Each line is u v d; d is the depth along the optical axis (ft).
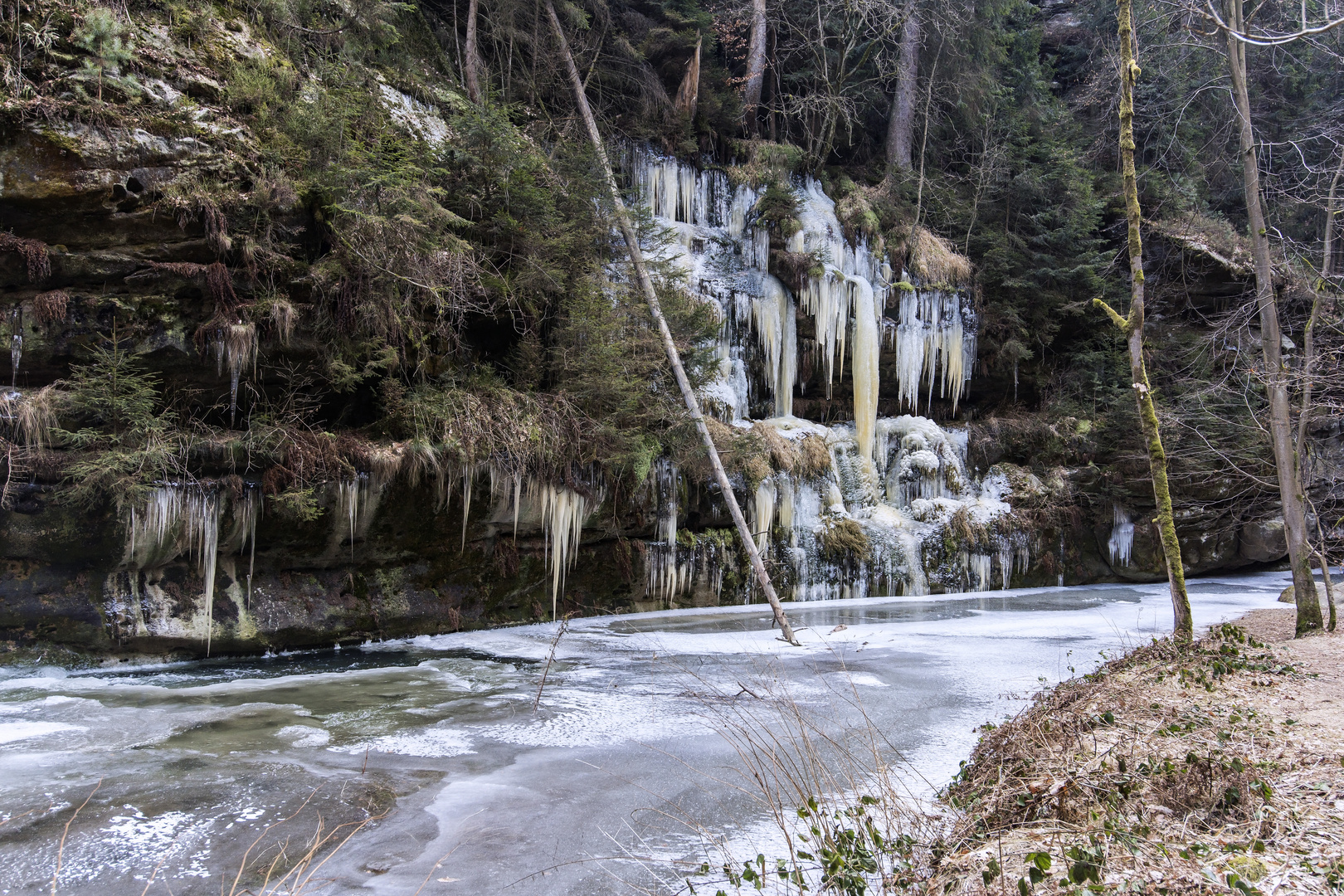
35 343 28.02
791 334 58.18
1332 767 13.75
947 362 65.05
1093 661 31.94
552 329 43.37
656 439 43.16
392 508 34.24
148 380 29.73
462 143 40.70
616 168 52.85
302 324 32.63
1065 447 64.64
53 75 27.99
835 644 36.14
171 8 32.37
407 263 34.22
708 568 47.65
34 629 27.71
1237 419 55.06
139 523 28.32
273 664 30.89
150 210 29.07
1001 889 9.91
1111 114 79.77
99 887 13.00
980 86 74.18
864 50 70.33
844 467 57.93
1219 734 15.57
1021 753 15.25
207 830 15.26
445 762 19.63
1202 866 9.96
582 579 43.14
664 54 61.52
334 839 15.06
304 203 33.04
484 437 36.11
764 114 70.79
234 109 32.78
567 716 23.76
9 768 18.31
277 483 30.83
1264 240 33.65
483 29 53.26
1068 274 66.49
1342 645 28.53
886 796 14.34
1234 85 35.01
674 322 46.11
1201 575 67.00
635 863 14.08
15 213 27.50
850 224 62.54
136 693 25.68
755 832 15.51
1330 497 56.95
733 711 24.39
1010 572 59.52
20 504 26.68
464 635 37.55
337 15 41.14
